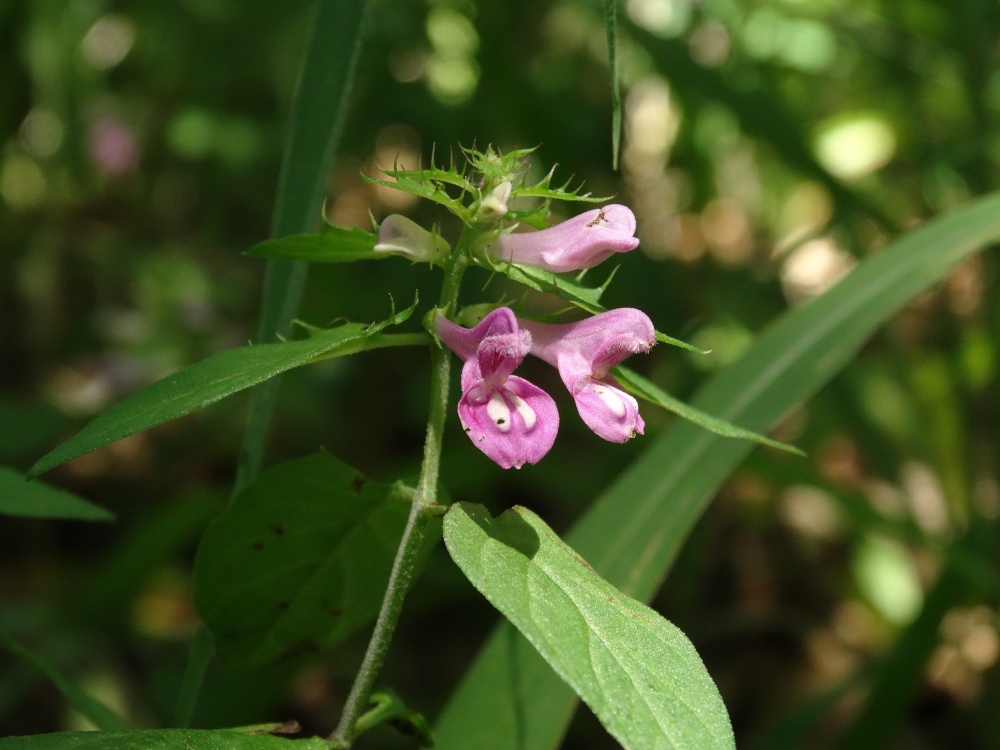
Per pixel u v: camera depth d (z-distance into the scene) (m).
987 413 0.40
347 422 0.46
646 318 0.15
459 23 0.44
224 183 0.55
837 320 0.24
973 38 0.34
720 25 0.44
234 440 0.46
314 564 0.17
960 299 0.46
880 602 0.38
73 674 0.33
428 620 0.38
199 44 0.50
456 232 0.43
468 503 0.14
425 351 0.47
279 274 0.19
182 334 0.51
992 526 0.31
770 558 0.42
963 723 0.34
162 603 0.38
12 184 0.51
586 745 0.32
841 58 0.46
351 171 0.58
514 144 0.39
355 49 0.19
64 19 0.47
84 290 0.54
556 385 0.45
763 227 0.52
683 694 0.13
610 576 0.21
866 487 0.45
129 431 0.13
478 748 0.19
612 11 0.15
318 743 0.15
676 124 0.47
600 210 0.16
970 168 0.36
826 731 0.36
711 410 0.23
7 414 0.28
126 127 0.54
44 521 0.41
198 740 0.14
